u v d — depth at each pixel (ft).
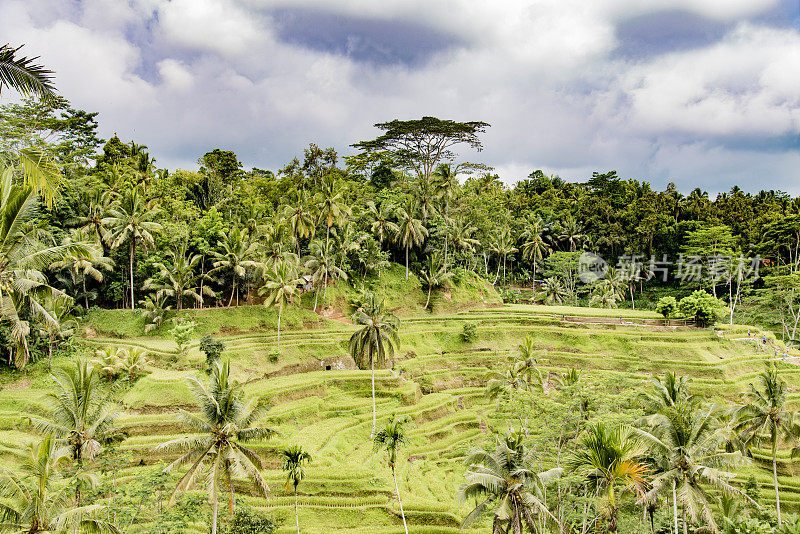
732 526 92.58
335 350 224.74
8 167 73.72
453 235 311.88
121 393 168.96
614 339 252.21
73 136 278.05
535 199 435.94
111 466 110.73
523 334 264.31
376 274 288.10
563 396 142.61
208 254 241.55
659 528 120.57
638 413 143.13
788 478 169.99
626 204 415.03
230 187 301.02
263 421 168.04
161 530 102.32
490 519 133.49
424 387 225.56
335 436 171.63
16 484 76.84
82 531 82.99
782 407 131.13
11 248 73.00
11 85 48.01
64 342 186.29
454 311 290.15
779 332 293.02
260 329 227.61
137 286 231.91
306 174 318.45
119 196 234.99
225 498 117.29
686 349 241.55
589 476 101.55
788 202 383.45
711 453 106.42
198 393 99.40
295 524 126.93
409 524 131.85
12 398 158.30
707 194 424.87
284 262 223.51
